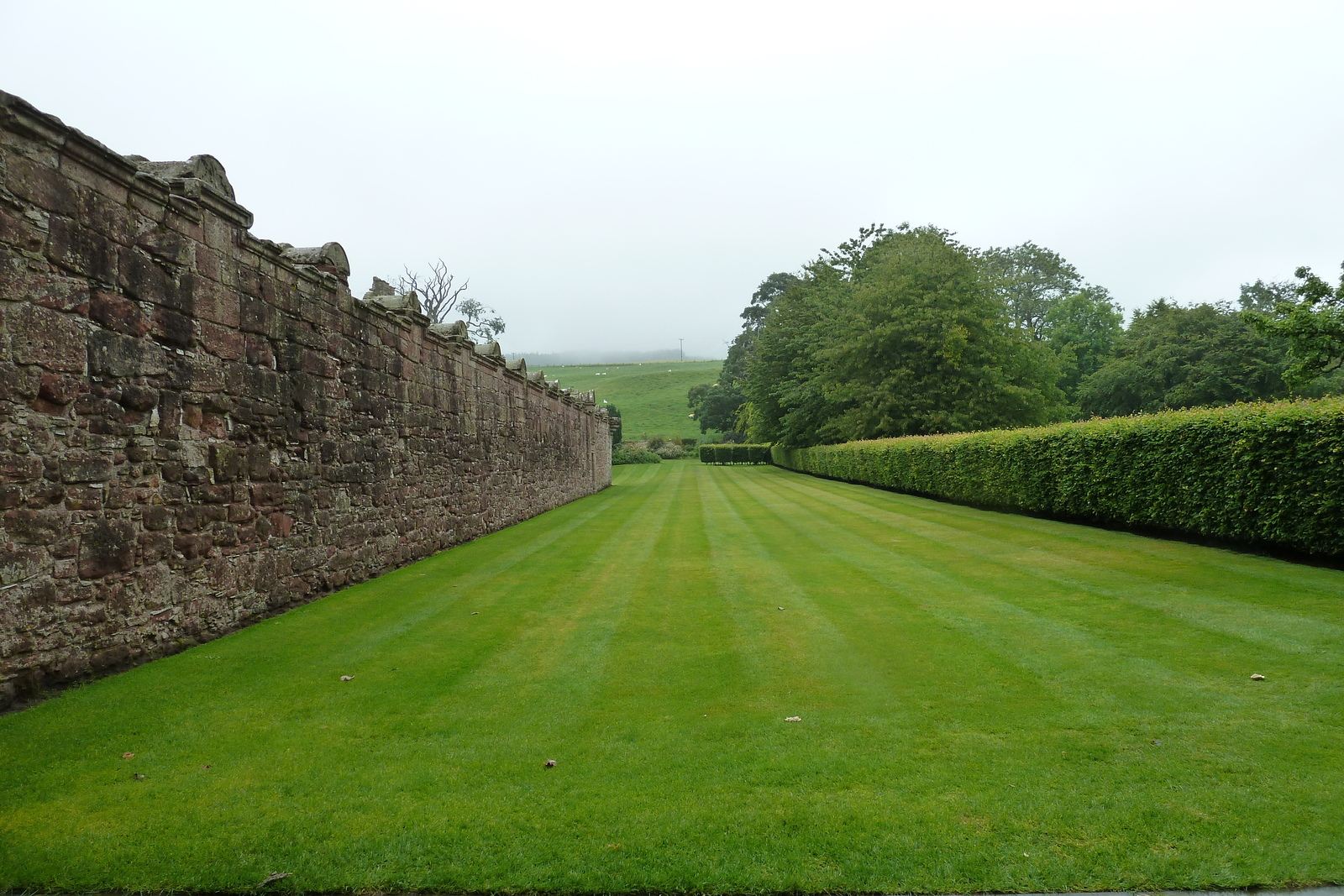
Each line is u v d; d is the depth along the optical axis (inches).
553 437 725.3
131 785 124.2
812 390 1451.8
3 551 156.6
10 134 158.1
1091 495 424.5
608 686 175.0
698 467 1840.6
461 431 456.8
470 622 239.6
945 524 486.6
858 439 1230.9
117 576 187.0
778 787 122.0
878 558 357.4
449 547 428.1
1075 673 174.9
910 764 128.9
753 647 205.8
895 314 1173.7
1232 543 338.6
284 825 111.5
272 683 177.9
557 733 146.4
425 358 401.7
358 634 225.6
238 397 238.2
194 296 217.3
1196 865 97.7
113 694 168.4
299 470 274.7
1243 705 150.6
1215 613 222.4
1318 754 127.0
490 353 527.8
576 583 307.3
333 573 297.3
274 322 259.4
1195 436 335.0
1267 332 914.7
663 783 124.0
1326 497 269.9
